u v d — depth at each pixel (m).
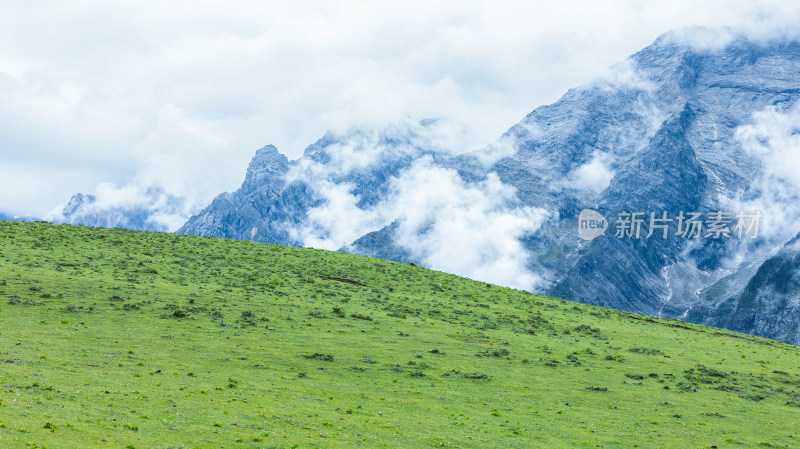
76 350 57.19
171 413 43.69
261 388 53.75
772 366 81.12
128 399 45.25
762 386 70.88
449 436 47.06
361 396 55.31
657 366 75.94
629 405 60.88
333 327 76.94
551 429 51.84
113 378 50.25
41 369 49.53
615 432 52.75
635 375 70.81
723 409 61.62
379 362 66.06
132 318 69.75
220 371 57.44
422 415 51.91
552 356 75.81
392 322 82.69
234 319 74.38
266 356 63.66
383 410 52.03
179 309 74.06
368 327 79.00
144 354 59.25
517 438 48.56
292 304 84.44
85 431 36.94
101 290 77.75
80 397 43.72
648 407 60.66
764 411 61.88
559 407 58.34
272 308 81.19
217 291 85.75
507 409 56.25
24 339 57.97
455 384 61.97
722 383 70.88
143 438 37.81
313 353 66.25
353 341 72.31
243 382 54.78
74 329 63.59
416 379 62.31
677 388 67.69
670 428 55.00
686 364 77.94
